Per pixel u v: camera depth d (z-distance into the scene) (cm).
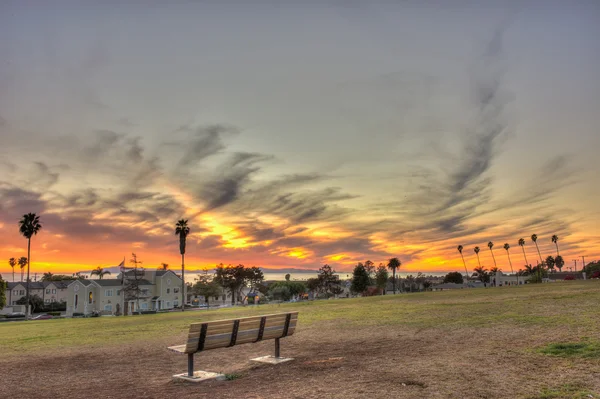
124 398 758
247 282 13188
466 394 635
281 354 1143
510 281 15538
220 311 4122
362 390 693
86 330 2467
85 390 852
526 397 608
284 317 1077
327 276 14200
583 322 1299
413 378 754
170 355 1273
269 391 731
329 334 1511
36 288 12081
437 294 4456
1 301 8356
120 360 1235
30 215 7969
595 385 643
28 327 3155
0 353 1552
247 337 981
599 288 3353
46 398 798
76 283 9694
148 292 10125
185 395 749
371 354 1049
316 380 793
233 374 909
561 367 765
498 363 831
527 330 1238
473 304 2464
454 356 937
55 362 1262
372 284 13775
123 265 9106
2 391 884
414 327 1554
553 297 2534
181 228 9231
